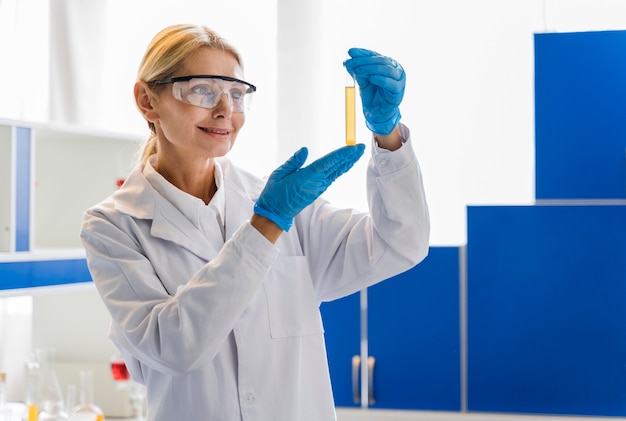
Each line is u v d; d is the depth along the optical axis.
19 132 2.56
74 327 3.17
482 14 3.28
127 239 1.60
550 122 2.81
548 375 2.82
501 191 3.27
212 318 1.40
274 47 3.52
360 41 3.37
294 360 1.59
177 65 1.54
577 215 2.80
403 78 1.44
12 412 2.84
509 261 2.83
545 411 2.82
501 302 2.84
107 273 1.59
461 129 3.29
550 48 2.80
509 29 3.26
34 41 3.74
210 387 1.53
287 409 1.56
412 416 2.88
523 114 3.25
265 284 1.60
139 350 1.48
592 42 2.78
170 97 1.54
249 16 3.55
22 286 2.55
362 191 3.33
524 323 2.83
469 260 2.86
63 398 3.07
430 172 3.31
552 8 3.22
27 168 2.59
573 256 2.80
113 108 3.71
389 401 2.91
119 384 2.94
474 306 2.86
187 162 1.64
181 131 1.54
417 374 2.89
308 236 1.71
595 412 2.79
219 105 1.53
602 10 3.18
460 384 2.87
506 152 3.26
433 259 2.88
